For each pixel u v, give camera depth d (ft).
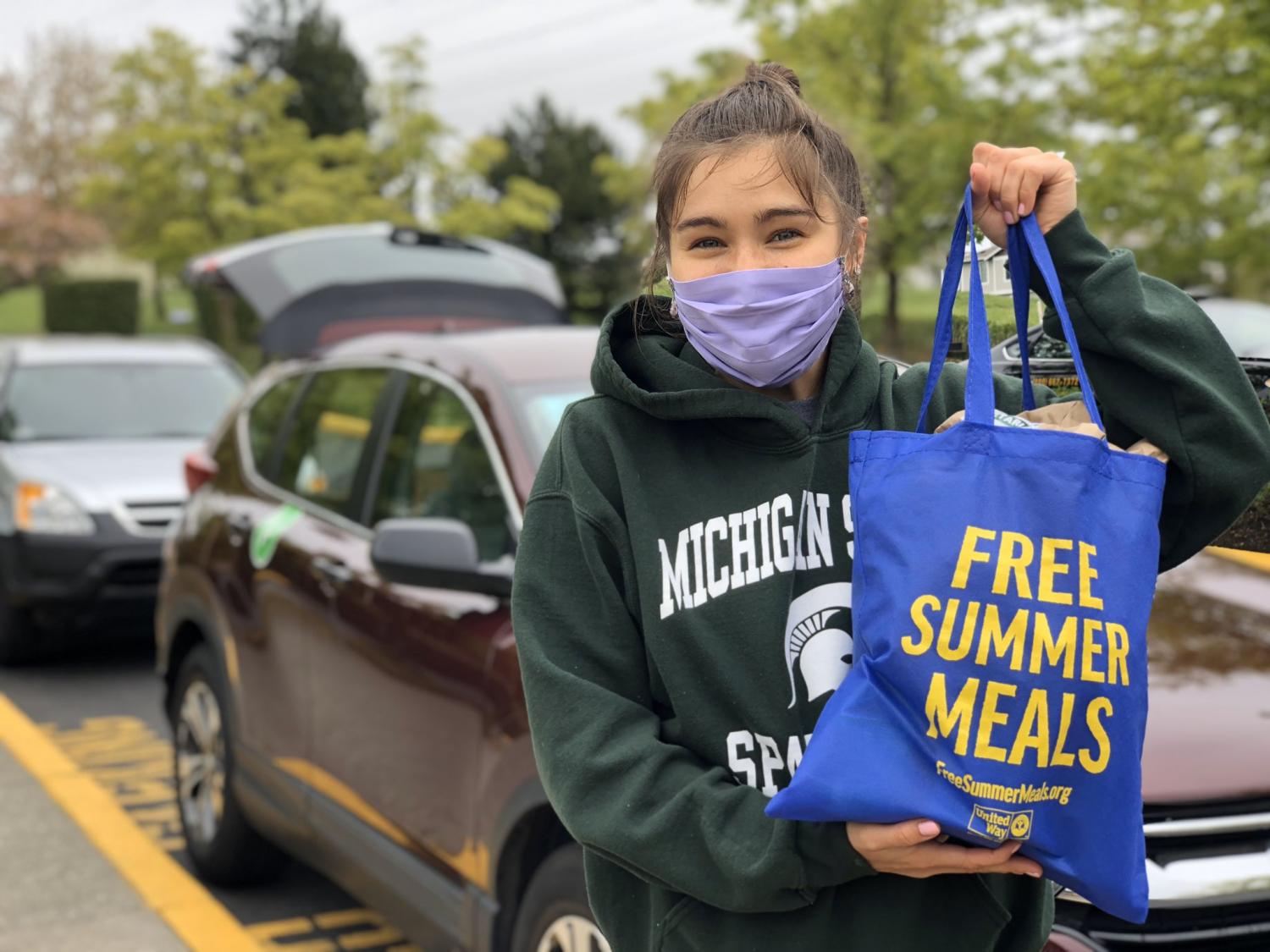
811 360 4.58
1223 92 34.47
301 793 11.09
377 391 11.70
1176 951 6.79
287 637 11.30
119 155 71.26
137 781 16.16
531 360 10.61
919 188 42.73
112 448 22.79
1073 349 4.17
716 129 4.40
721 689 4.21
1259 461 4.18
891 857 3.76
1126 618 3.72
